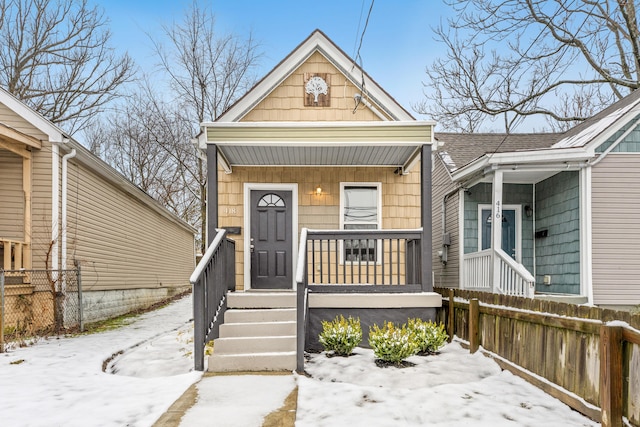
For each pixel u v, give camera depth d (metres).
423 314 6.12
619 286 7.38
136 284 12.37
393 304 6.02
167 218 15.98
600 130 7.52
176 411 3.53
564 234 8.00
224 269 6.02
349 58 7.69
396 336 5.01
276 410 3.52
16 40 17.95
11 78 17.92
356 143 6.22
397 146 6.49
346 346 5.38
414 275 6.48
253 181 7.89
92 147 23.73
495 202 7.62
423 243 6.21
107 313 10.15
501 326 4.84
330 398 3.80
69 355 5.79
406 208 7.98
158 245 14.88
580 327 3.43
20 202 7.95
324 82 7.78
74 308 8.41
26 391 4.13
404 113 7.68
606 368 2.98
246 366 4.80
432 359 5.21
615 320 3.08
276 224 7.86
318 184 7.95
